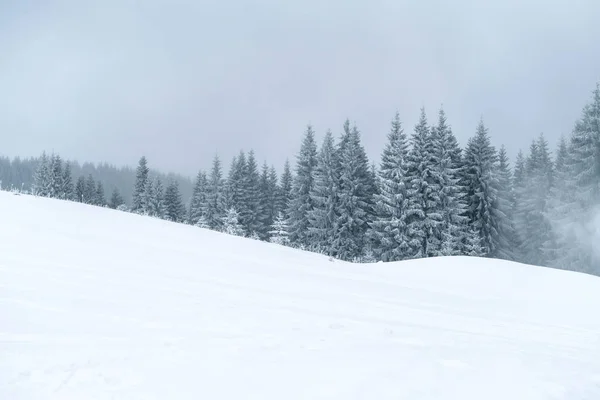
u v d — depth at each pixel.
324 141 44.44
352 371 4.33
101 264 10.66
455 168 41.25
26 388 3.82
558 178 38.69
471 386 4.05
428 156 38.91
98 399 3.64
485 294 14.37
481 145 41.12
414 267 19.70
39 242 12.49
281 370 4.32
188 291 8.72
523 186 47.19
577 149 36.03
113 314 6.45
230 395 3.71
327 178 43.25
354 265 20.17
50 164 70.00
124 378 4.05
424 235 36.25
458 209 37.47
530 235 43.56
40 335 5.29
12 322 5.69
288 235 46.16
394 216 37.41
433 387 3.97
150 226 19.70
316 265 17.00
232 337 5.63
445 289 14.67
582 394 4.07
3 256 10.16
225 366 4.40
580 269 34.84
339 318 7.52
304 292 10.41
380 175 39.97
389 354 5.08
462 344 6.15
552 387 4.14
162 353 4.79
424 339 6.32
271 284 11.02
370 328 6.86
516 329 8.56
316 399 3.64
